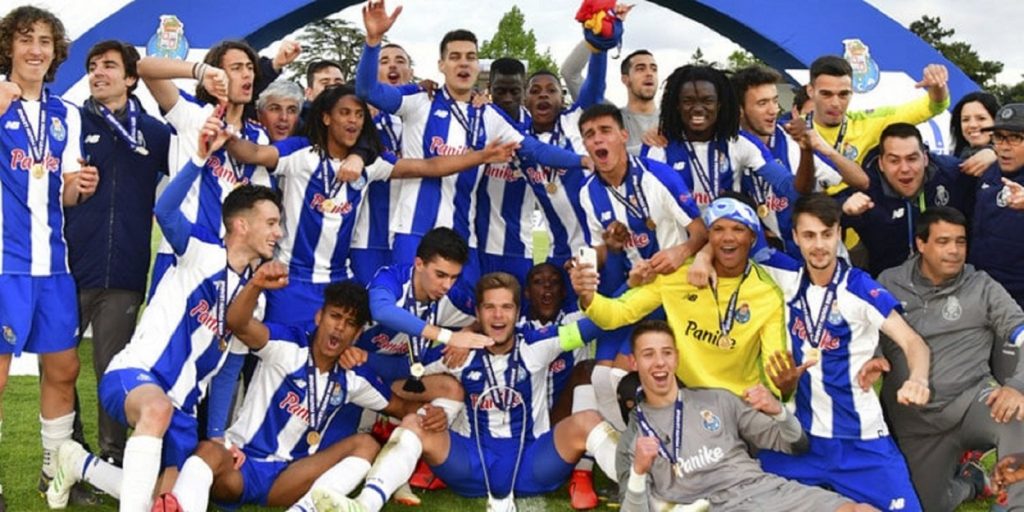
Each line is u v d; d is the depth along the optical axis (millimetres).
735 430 4316
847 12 10016
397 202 5715
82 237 5031
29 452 5348
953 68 10078
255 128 5301
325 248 5262
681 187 4945
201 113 5133
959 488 4793
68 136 4656
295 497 4539
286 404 4559
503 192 6191
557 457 4664
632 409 4566
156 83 4941
